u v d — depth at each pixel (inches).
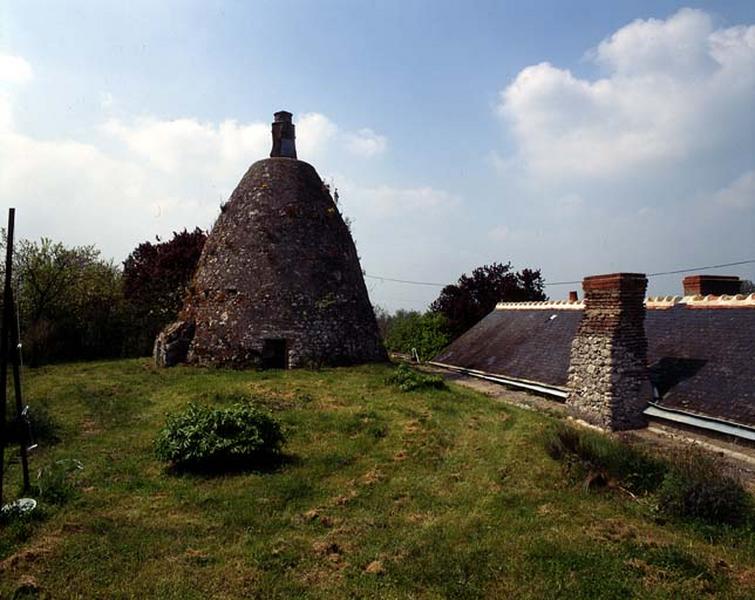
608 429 443.8
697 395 418.0
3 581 200.7
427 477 326.3
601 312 472.1
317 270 727.7
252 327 682.8
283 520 262.2
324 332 702.5
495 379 676.1
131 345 951.6
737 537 251.6
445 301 1262.3
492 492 304.2
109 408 471.2
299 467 335.9
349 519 266.2
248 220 735.7
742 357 421.1
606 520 267.9
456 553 233.3
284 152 812.0
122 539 237.6
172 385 573.6
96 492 290.4
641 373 458.3
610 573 217.2
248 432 338.0
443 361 870.4
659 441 398.9
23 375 657.6
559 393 542.6
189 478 314.7
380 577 213.9
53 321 879.7
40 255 908.0
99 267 1028.5
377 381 599.5
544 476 327.3
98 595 195.9
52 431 396.2
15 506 255.6
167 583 204.5
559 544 241.0
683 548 239.8
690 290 557.6
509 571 219.3
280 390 542.3
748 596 202.5
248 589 202.8
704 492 272.1
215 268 737.0
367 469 338.0
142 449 364.8
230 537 245.1
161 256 1025.5
